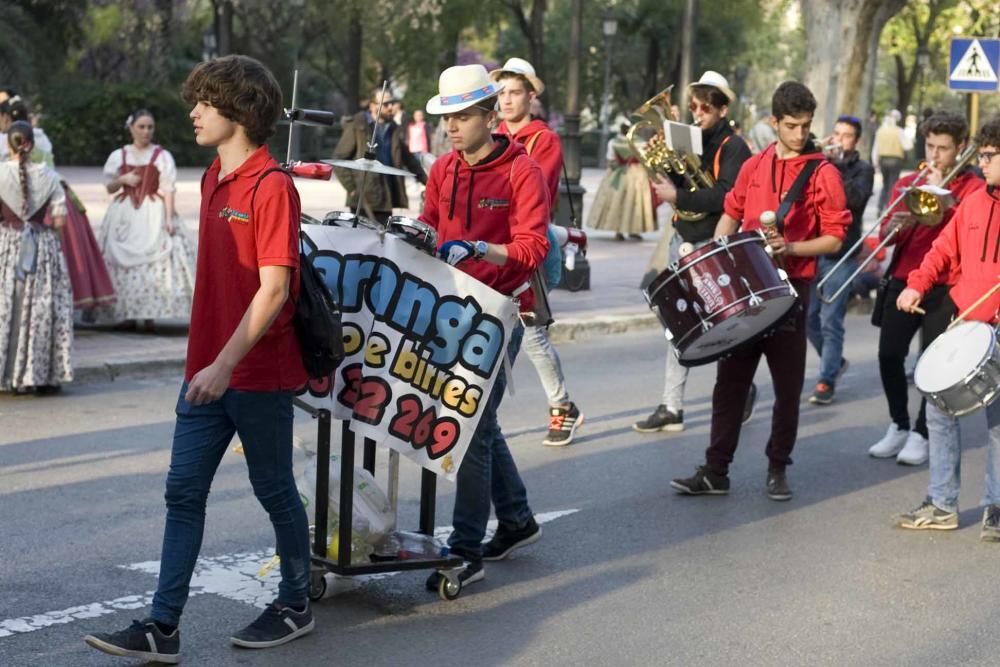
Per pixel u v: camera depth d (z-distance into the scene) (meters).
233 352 5.05
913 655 5.79
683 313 7.54
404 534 6.39
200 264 5.27
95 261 13.12
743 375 8.37
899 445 9.70
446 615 6.11
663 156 9.11
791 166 8.11
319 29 51.62
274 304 5.07
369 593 6.35
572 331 15.00
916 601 6.52
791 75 82.50
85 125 46.12
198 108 5.16
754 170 8.29
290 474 5.51
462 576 6.37
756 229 8.13
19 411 10.33
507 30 64.56
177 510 5.30
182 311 13.34
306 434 9.72
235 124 5.14
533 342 9.50
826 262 11.52
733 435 8.44
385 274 5.86
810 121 8.05
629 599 6.43
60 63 47.09
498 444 6.85
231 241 5.16
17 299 10.68
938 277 7.90
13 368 10.67
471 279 5.90
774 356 8.28
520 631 5.93
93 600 6.14
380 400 5.85
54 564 6.66
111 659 5.40
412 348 5.89
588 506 8.12
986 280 7.49
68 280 10.97
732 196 8.49
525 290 6.58
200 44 53.00
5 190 10.58
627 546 7.32
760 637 5.96
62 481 8.28
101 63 50.44
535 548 7.22
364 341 5.84
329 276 5.79
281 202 5.10
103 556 6.82
